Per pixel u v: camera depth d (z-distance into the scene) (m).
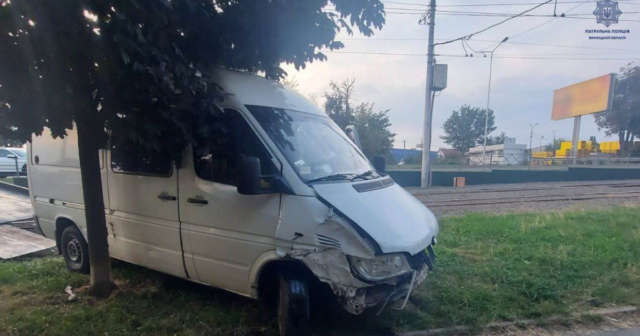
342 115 32.53
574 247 6.64
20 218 9.38
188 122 3.81
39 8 2.97
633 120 49.69
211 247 4.00
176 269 4.36
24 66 3.31
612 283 5.23
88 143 4.38
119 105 3.66
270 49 4.64
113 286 4.77
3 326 3.87
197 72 3.86
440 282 5.16
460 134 85.62
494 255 6.33
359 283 3.29
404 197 4.37
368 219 3.45
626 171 30.09
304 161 3.88
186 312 4.19
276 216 3.57
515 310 4.48
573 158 34.53
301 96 4.94
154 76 3.31
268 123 4.03
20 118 3.57
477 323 4.16
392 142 39.25
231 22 4.18
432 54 21.20
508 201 14.59
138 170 4.59
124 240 4.82
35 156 5.93
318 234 3.39
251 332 3.83
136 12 3.20
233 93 4.11
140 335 3.75
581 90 40.66
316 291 3.81
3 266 5.58
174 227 4.29
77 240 5.34
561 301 4.70
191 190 4.12
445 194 17.80
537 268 5.72
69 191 5.36
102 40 3.18
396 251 3.37
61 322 3.92
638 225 8.32
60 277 5.19
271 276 3.92
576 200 14.88
